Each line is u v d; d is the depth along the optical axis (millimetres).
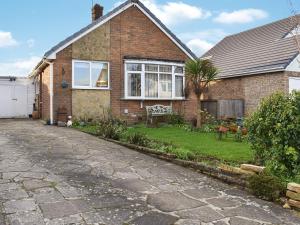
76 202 5555
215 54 29531
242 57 24891
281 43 22344
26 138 11758
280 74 19969
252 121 7828
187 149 10133
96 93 18312
